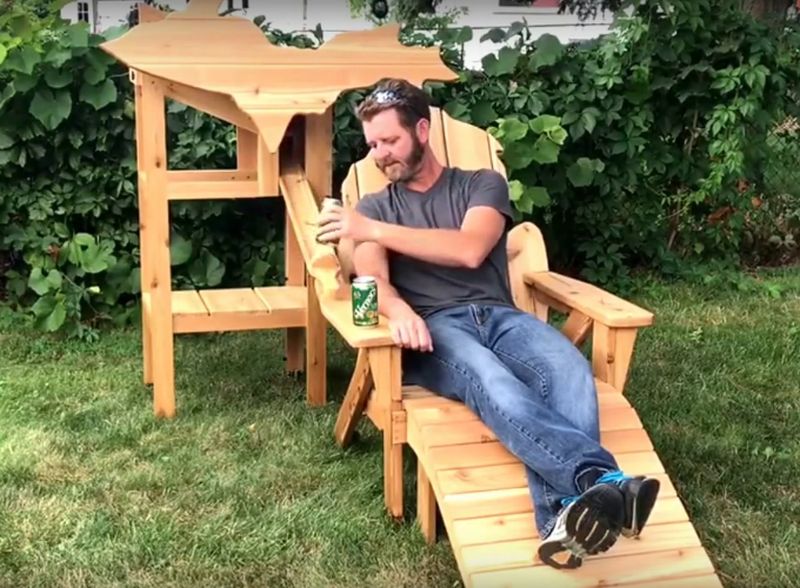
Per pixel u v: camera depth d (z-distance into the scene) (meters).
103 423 3.88
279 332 5.07
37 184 4.95
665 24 5.51
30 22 4.84
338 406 4.09
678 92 5.65
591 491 2.35
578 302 3.18
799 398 4.17
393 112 3.11
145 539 2.98
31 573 2.80
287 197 3.72
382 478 3.41
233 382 4.37
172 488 3.33
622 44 5.38
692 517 3.15
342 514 3.15
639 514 2.37
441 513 2.79
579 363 2.85
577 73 5.44
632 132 5.52
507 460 2.71
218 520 3.11
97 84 4.75
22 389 4.22
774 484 3.39
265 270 5.27
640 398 4.14
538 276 3.48
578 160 5.43
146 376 4.30
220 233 5.26
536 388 2.86
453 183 3.23
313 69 3.69
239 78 3.63
